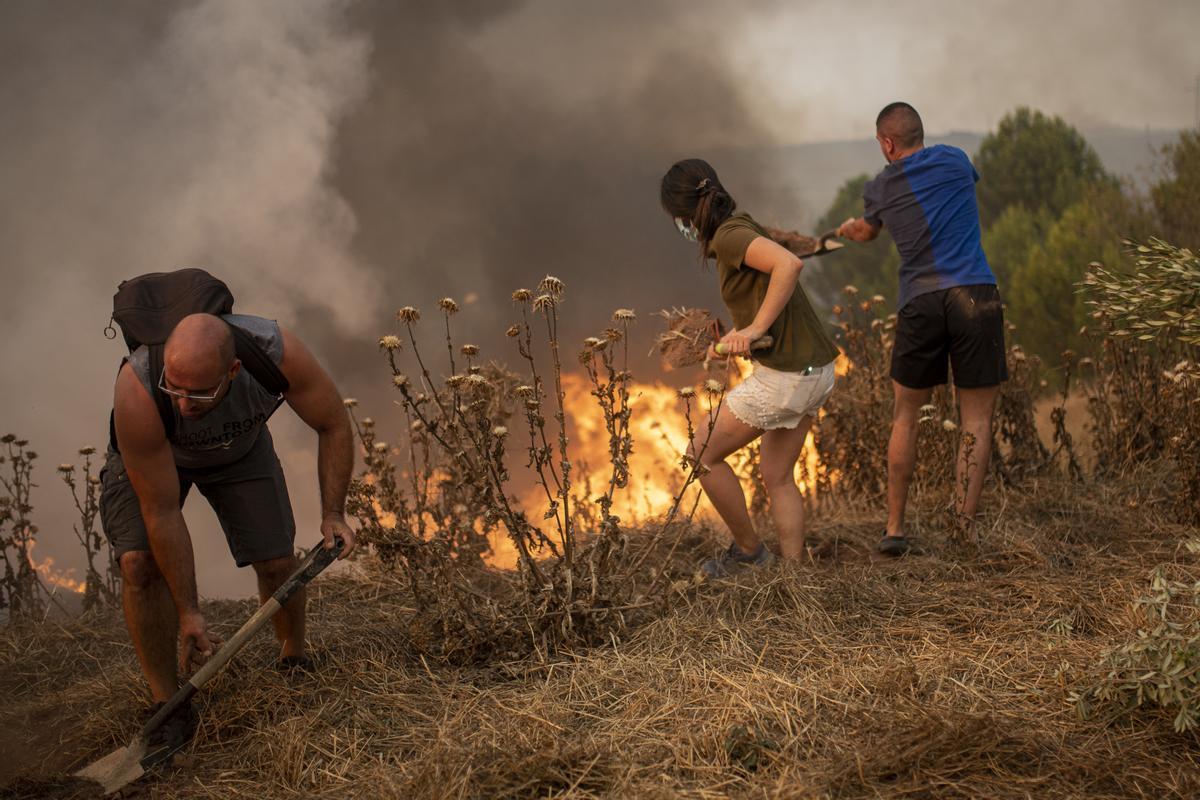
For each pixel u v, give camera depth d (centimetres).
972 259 435
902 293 447
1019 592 383
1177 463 474
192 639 297
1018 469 557
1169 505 490
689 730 279
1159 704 275
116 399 276
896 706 283
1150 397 557
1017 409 565
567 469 362
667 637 350
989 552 436
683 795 248
